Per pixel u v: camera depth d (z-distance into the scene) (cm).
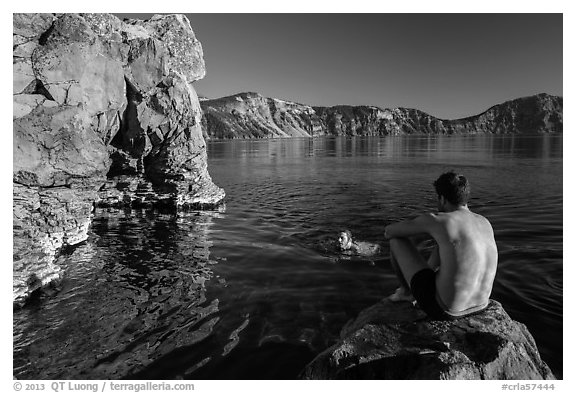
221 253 1070
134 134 1602
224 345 588
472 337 376
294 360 543
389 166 4006
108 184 1705
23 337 630
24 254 830
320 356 414
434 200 1912
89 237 1263
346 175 3189
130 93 1523
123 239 1240
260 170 3744
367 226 1345
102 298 780
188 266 967
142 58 1488
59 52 1107
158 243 1190
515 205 1644
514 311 663
